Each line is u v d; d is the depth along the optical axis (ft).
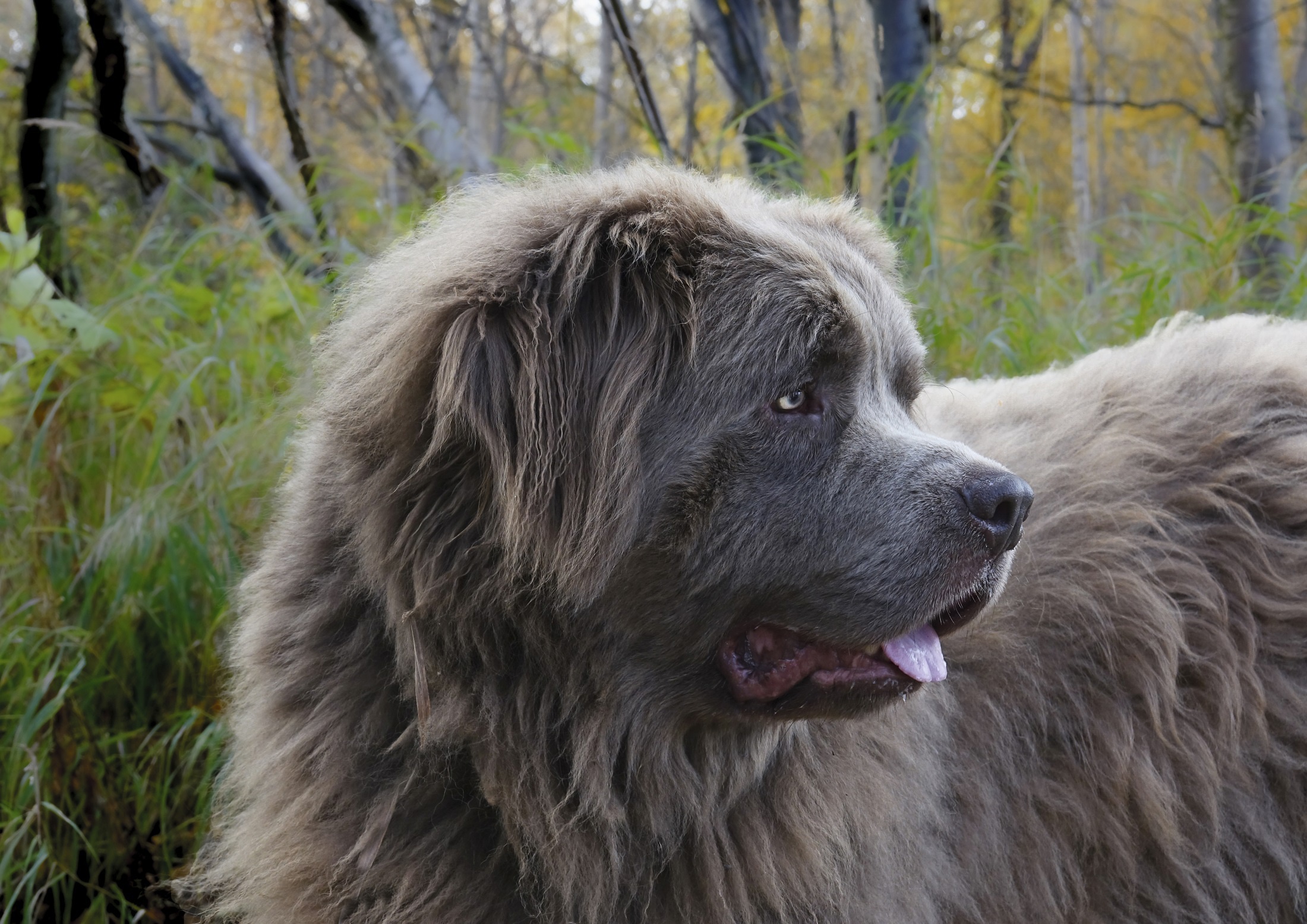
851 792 8.55
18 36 27.35
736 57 20.40
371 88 27.50
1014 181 24.23
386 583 7.86
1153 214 21.33
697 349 7.74
